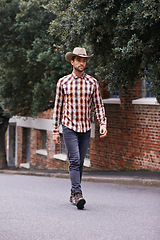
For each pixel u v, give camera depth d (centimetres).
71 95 542
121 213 504
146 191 752
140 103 1230
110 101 1384
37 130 2034
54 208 545
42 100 1355
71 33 923
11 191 768
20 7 1311
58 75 1278
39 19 1313
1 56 1376
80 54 533
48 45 1284
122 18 819
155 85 841
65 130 547
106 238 387
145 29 806
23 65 1429
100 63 1028
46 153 1944
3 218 485
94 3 858
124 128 1327
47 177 1201
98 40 924
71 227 431
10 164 2497
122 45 866
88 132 557
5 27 1369
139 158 1257
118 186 857
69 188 848
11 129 2545
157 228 423
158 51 840
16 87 1511
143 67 891
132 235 397
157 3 717
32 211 524
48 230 421
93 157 1530
